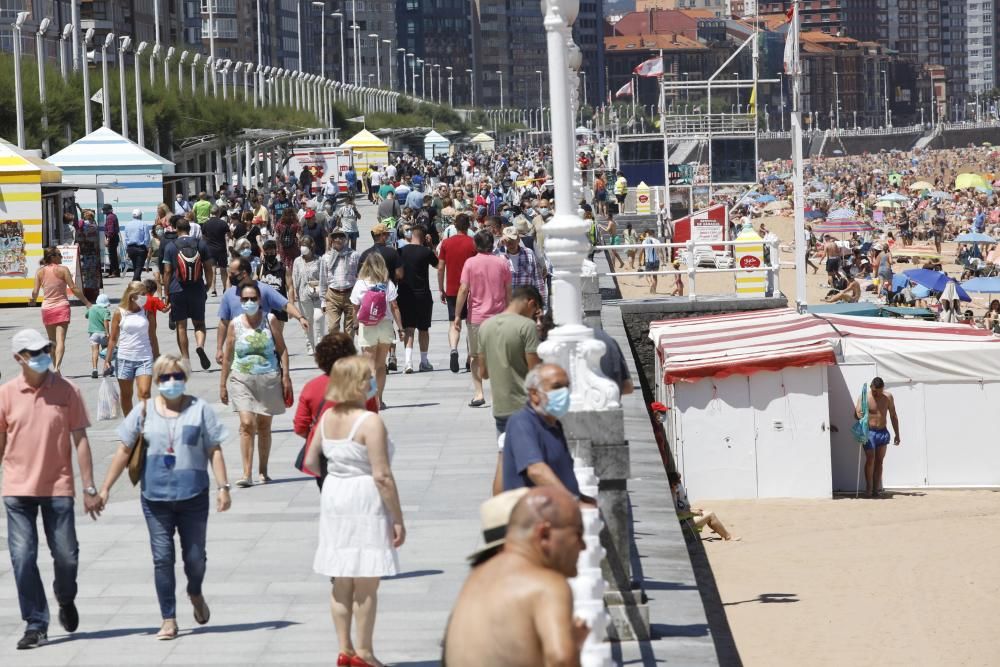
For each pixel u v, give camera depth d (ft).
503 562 37.50
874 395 198.49
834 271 521.65
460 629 36.96
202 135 600.80
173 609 77.25
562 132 75.82
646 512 94.79
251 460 119.14
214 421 77.66
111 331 145.48
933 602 141.28
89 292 284.41
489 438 136.26
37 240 286.05
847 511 185.78
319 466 71.51
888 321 215.10
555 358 70.13
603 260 293.43
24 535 77.00
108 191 363.76
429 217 257.14
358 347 170.19
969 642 127.65
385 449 69.67
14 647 76.33
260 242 314.14
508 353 95.66
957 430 203.00
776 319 216.33
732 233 442.09
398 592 84.79
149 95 565.53
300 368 184.55
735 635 132.46
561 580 36.73
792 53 292.20
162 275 184.65
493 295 148.97
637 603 69.05
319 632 77.92
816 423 190.90
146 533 103.65
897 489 202.80
